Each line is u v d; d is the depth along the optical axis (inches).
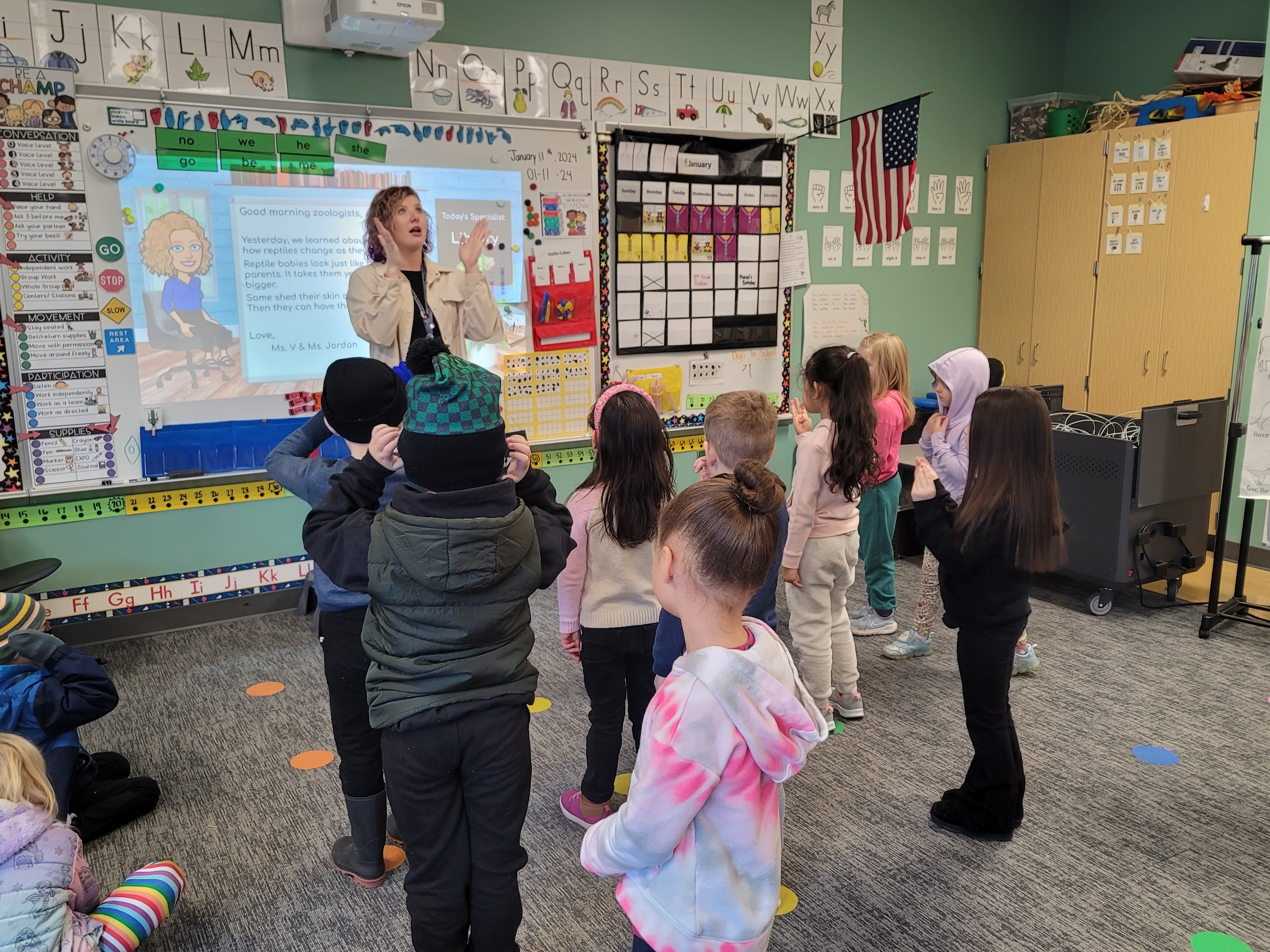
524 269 159.3
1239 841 88.0
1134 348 189.8
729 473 87.9
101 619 135.3
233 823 92.4
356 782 78.4
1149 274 185.5
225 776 101.3
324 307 143.2
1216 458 154.0
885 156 152.0
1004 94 213.6
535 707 118.0
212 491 140.3
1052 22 216.4
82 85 121.8
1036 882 82.0
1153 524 147.8
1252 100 169.8
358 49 138.5
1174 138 178.1
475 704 57.4
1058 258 202.2
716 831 46.2
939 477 101.0
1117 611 153.3
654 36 166.1
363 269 143.9
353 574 57.0
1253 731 110.6
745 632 50.0
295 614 151.4
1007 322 215.3
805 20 182.5
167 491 137.0
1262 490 140.6
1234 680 125.3
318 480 73.3
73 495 130.4
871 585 143.3
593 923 77.3
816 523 105.3
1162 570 150.6
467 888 60.4
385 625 57.7
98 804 89.7
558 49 157.2
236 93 132.6
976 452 78.5
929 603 133.0
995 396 77.4
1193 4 192.4
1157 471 143.9
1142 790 97.3
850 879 82.4
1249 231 169.0
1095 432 157.9
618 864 47.1
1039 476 76.7
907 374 136.8
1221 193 171.9
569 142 159.9
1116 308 192.1
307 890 81.8
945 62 202.8
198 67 129.7
